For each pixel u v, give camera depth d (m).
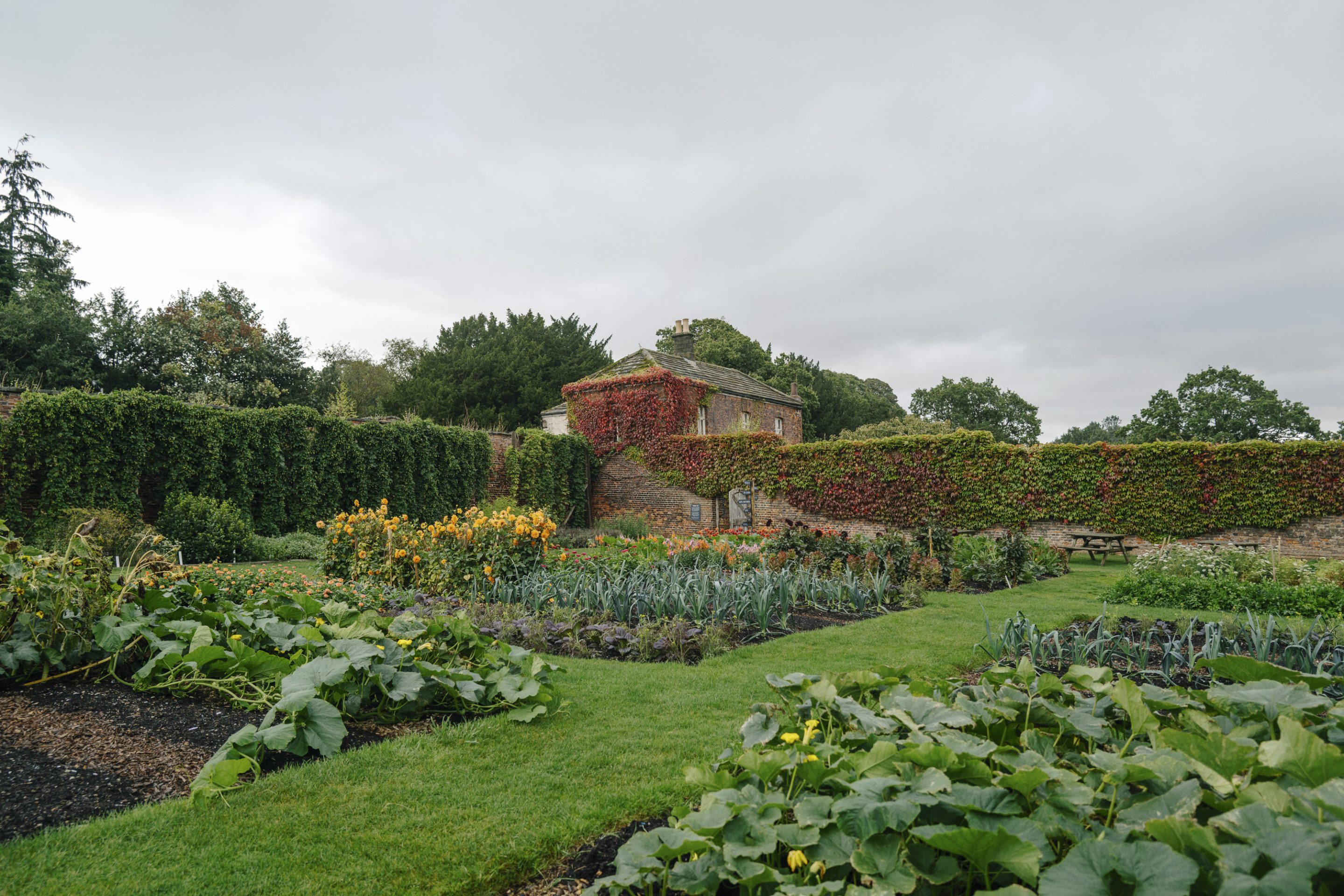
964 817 1.79
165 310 31.27
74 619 4.13
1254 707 2.36
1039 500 16.23
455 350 37.62
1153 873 1.38
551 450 22.05
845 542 10.27
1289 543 14.27
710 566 9.26
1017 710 2.60
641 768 3.18
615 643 5.67
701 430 25.23
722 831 1.86
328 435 15.62
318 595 6.25
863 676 3.07
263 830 2.52
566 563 8.41
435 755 3.25
